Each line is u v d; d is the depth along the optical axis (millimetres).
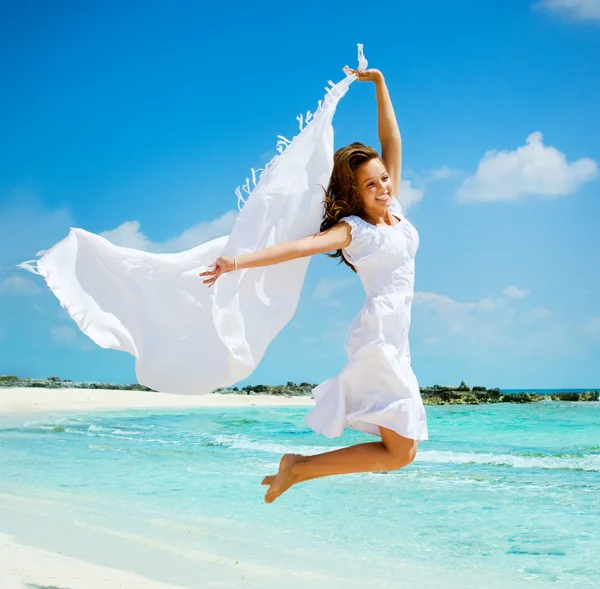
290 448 12086
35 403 26781
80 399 29453
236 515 6289
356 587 4188
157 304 3631
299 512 6441
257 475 8664
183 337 3598
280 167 3668
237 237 3580
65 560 4684
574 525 5898
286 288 3654
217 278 3426
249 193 3631
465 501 7031
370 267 3463
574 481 8414
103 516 6145
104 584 4164
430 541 5355
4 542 5145
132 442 13039
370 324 3387
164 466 9508
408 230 3582
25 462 9906
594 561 4766
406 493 7496
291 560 4812
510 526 5859
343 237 3457
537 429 18203
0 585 4066
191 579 4316
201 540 5332
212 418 20906
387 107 4008
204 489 7621
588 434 16516
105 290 3625
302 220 3658
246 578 4379
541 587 4203
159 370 3562
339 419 3340
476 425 19828
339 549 5102
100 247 3646
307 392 40625
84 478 8383
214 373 3539
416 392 3355
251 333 3568
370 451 3336
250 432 15867
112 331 3576
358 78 3941
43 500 6879
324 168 3682
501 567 4629
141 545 5160
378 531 5684
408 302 3514
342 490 7691
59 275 3562
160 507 6594
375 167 3578
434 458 10922
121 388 40500
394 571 4559
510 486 7973
